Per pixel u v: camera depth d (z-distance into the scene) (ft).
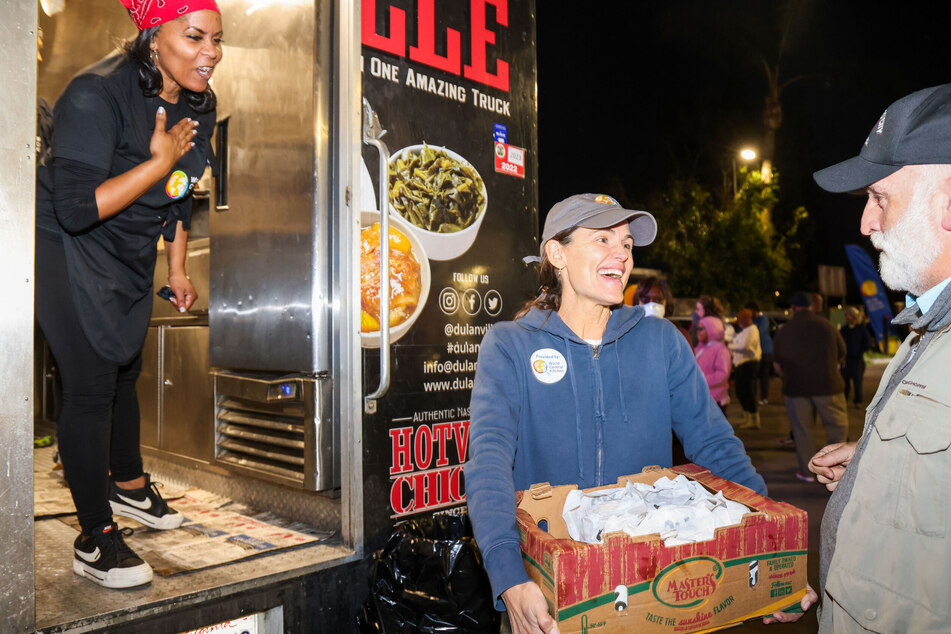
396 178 9.00
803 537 4.66
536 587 4.15
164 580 7.35
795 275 71.72
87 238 7.48
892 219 4.16
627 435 5.83
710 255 59.41
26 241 6.03
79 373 7.38
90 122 7.15
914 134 3.97
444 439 9.35
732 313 59.11
